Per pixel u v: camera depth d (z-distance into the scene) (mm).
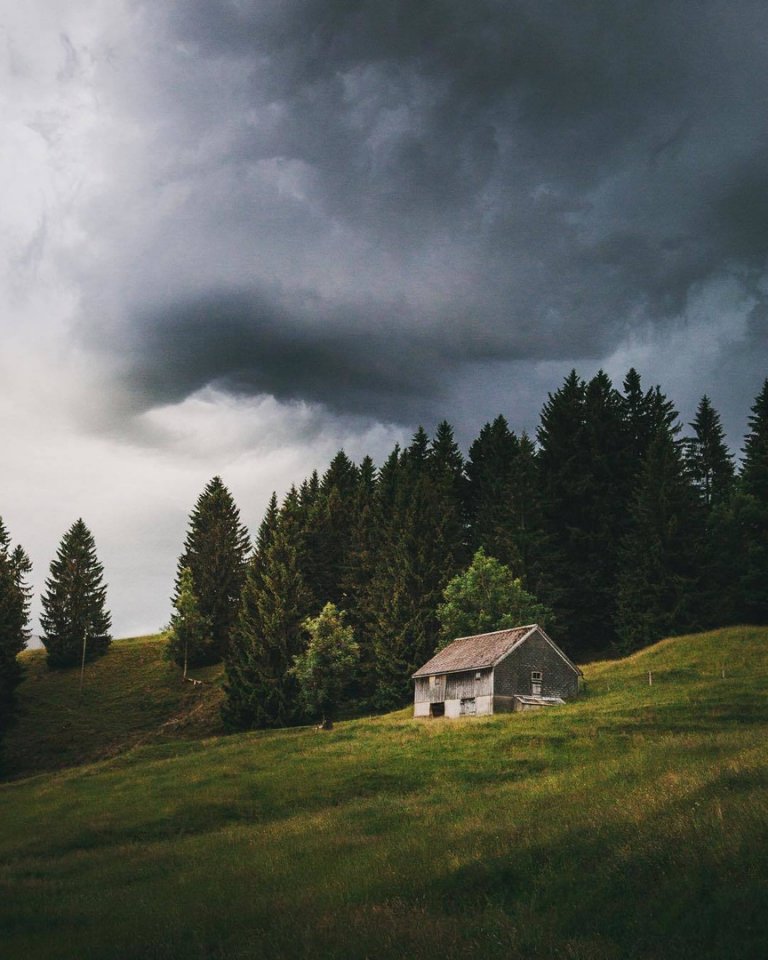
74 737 85125
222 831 33531
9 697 90000
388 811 32250
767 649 68625
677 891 13844
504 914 15117
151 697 98062
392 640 88312
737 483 102000
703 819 16859
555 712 54812
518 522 100000
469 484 133750
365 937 15008
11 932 20625
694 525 89750
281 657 86000
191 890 22750
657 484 91312
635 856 15781
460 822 26297
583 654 95125
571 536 102188
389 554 102750
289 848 27141
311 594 92250
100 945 17812
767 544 86750
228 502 132000
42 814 42438
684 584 84125
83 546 120875
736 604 86188
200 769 49094
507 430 134625
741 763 24016
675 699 54469
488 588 81188
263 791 40969
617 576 93312
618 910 14125
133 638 131500
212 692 97312
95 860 30484
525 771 39812
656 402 123875
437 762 43438
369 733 55719
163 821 37031
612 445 112188
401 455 140875
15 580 122000
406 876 19469
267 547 99750
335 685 76625
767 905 12461
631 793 23547
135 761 59625
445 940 14359
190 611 109062
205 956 16062
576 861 17062
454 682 68062
